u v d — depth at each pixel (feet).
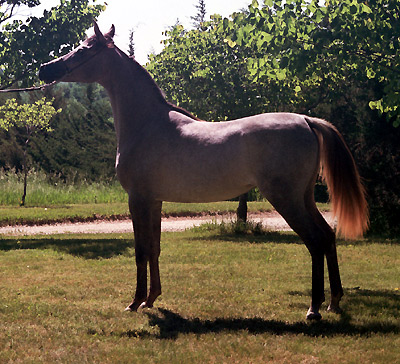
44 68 20.76
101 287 24.62
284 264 32.48
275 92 51.19
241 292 23.67
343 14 29.66
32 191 86.48
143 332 17.29
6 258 34.40
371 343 15.92
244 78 53.21
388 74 31.73
